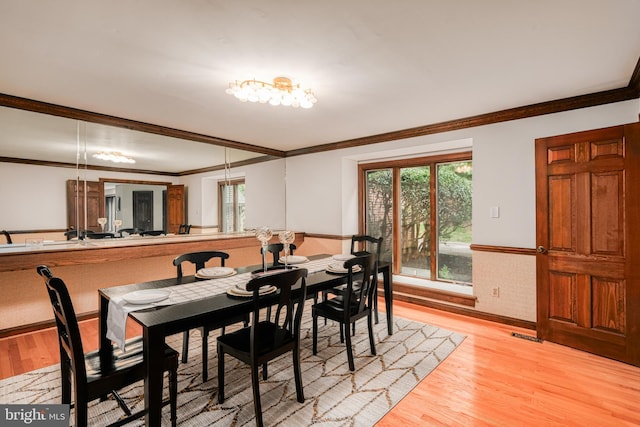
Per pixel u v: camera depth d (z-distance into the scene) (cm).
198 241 392
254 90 229
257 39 182
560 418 182
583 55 204
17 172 307
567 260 273
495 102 293
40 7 150
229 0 146
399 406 193
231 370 235
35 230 316
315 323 263
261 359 177
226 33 175
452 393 206
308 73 227
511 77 237
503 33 178
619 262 247
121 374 153
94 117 312
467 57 206
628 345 242
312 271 274
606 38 183
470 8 154
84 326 317
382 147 412
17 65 212
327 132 403
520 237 313
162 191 409
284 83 232
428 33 177
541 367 239
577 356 256
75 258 297
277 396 203
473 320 339
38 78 233
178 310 170
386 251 474
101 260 313
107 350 177
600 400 198
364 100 284
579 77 238
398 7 153
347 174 470
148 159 397
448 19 164
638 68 221
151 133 362
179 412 187
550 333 283
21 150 309
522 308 313
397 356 258
